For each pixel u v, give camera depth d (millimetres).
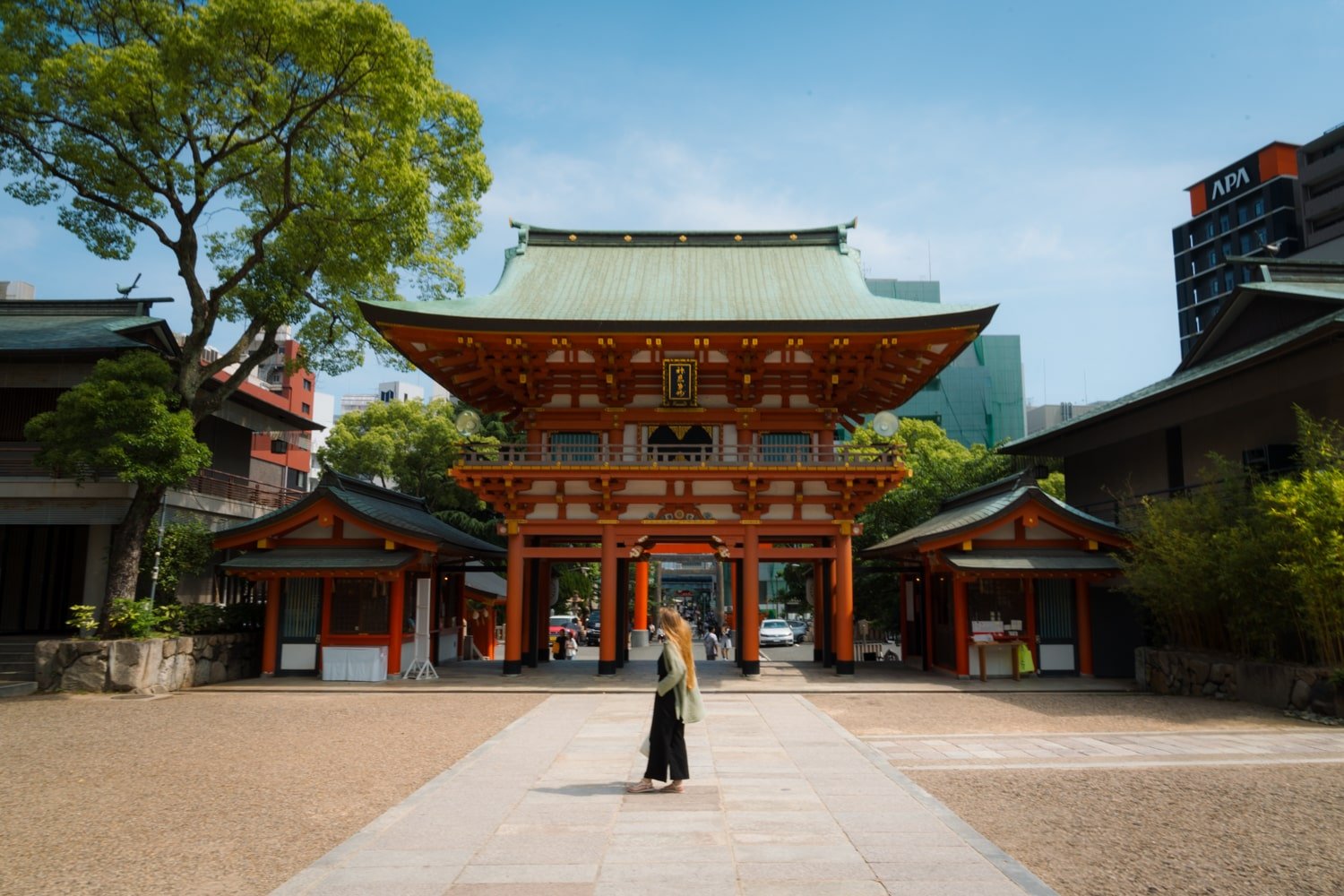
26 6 22516
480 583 37750
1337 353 20203
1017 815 9398
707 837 8219
